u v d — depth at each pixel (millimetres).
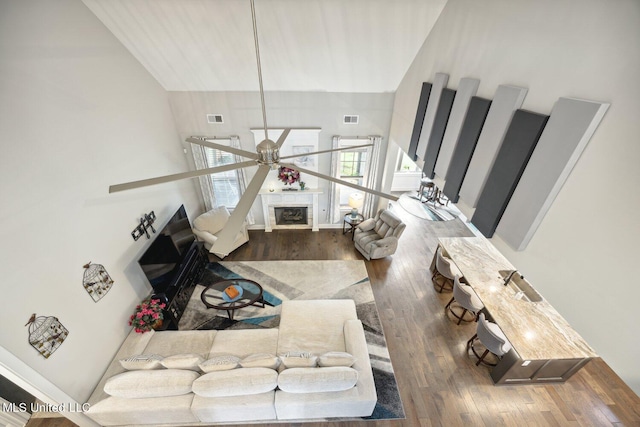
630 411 3100
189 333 3490
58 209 2553
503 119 2016
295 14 3191
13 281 2160
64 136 2652
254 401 2668
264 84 4512
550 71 1659
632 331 1275
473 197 2416
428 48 3400
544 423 2996
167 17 3172
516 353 2879
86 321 2832
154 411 2672
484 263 3963
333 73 4281
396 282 4809
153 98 4219
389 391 3246
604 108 1332
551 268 1728
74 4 2805
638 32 1179
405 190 7988
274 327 4020
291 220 6258
